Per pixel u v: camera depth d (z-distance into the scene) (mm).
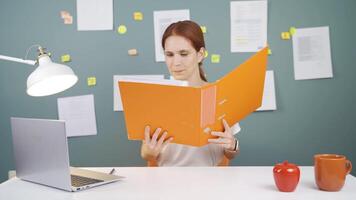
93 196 1146
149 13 2273
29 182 1323
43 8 2289
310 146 2297
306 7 2258
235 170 1438
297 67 2270
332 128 2289
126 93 1300
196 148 1775
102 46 2291
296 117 2291
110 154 2320
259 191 1165
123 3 2277
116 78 2297
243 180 1292
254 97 1496
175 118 1307
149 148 1448
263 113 2291
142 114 1335
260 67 1432
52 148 1206
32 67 2305
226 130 1418
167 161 1796
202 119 1288
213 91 1283
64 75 1328
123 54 2289
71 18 2289
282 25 2262
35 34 2295
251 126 2295
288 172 1141
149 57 2283
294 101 2283
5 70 2309
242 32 2262
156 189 1201
